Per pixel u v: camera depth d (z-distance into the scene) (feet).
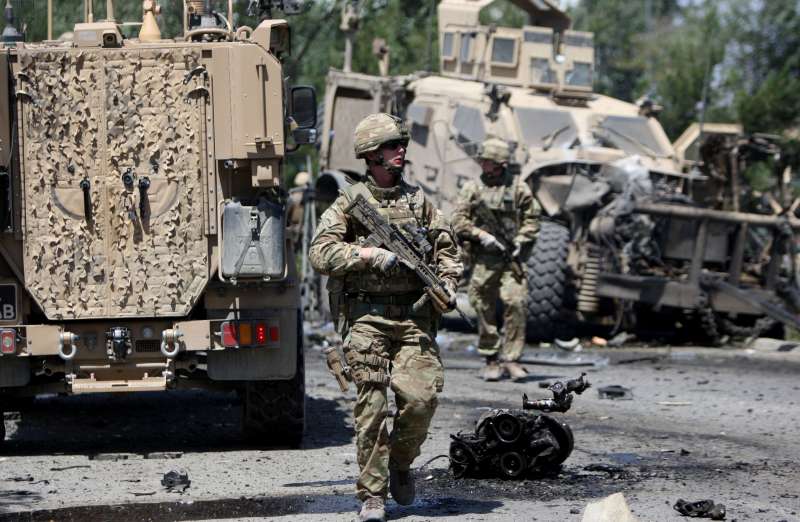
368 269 57.06
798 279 147.84
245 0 135.13
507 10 286.46
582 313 149.89
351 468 72.13
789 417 92.07
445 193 156.76
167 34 103.60
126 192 77.87
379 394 56.65
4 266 78.23
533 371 121.29
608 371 121.60
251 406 80.02
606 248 146.20
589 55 163.73
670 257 144.97
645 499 61.87
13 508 61.41
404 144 58.54
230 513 59.77
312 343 149.89
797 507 60.54
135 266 77.97
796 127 230.27
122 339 77.71
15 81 77.25
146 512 60.29
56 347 76.43
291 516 58.90
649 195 144.56
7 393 78.02
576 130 156.15
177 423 93.56
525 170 149.79
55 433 88.79
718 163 154.20
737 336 148.77
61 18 115.55
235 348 77.41
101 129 77.71
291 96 82.99
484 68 165.99
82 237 77.77
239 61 77.10
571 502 61.26
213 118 77.71
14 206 77.25
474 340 148.56
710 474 68.95
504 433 66.95
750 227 146.92
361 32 244.22
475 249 111.96
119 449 80.79
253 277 77.10
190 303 78.13
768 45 259.39
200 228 78.18
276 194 78.95
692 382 112.98
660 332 154.20
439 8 172.76
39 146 77.51
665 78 252.21
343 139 183.01
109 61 77.66
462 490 64.39
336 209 58.44
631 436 82.84
